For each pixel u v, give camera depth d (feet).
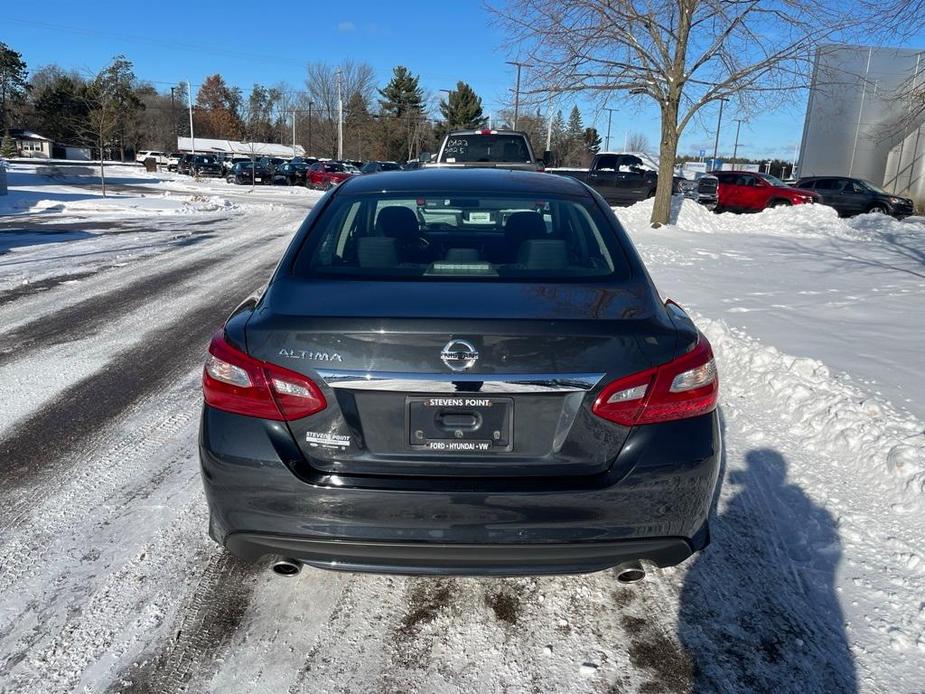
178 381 17.28
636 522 7.52
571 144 250.98
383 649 8.17
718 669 7.89
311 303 7.84
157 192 101.55
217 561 9.75
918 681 7.70
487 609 8.90
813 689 7.61
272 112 306.55
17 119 289.74
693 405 7.66
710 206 87.10
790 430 14.38
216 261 36.78
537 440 7.39
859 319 23.94
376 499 7.29
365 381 7.23
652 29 51.24
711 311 24.99
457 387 7.18
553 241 9.45
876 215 62.03
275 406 7.46
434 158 53.72
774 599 9.07
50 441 13.60
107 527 10.54
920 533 10.55
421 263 9.05
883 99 53.31
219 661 7.91
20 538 10.19
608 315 7.59
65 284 29.58
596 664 7.97
